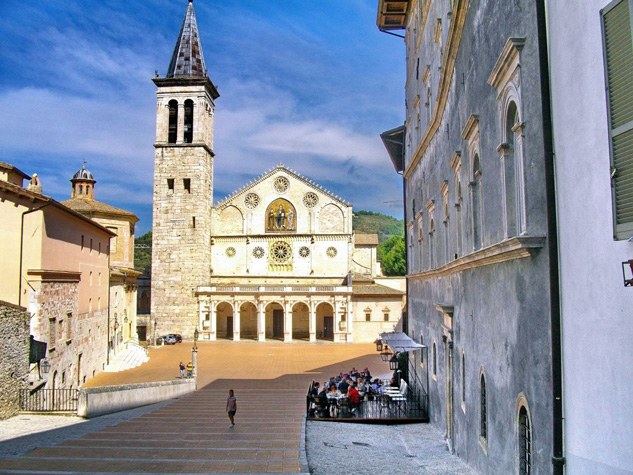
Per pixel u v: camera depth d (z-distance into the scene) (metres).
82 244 41.91
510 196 11.93
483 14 14.31
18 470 12.20
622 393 7.20
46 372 29.48
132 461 13.61
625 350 7.12
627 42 6.83
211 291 82.56
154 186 84.31
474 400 15.77
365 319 82.75
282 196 87.50
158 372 52.34
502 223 12.27
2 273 29.83
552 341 9.15
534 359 10.19
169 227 83.88
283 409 29.38
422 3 30.23
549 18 9.43
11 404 24.22
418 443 21.27
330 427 24.73
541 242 9.77
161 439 17.55
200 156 84.06
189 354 68.12
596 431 7.90
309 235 86.62
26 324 26.12
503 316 12.43
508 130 12.07
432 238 26.95
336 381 37.12
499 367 12.77
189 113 86.12
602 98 7.62
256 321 89.75
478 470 14.98
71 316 38.03
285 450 15.96
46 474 11.73
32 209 31.72
